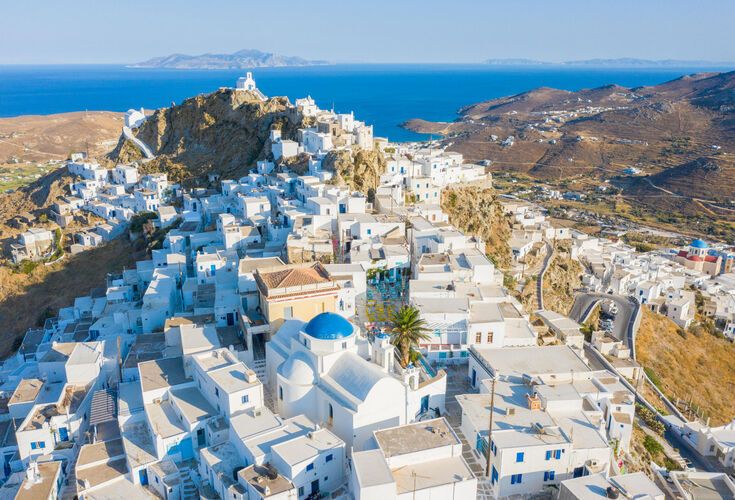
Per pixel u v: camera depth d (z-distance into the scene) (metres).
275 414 58.44
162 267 107.12
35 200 189.00
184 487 54.00
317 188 116.75
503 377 63.44
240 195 129.50
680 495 62.88
